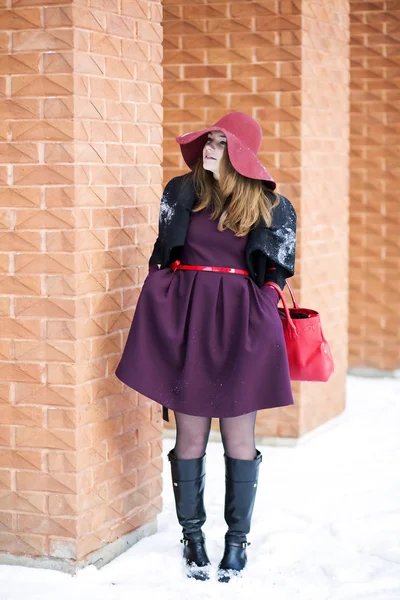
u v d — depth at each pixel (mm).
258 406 4613
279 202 4824
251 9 7289
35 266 4609
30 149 4562
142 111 5098
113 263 4887
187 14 7441
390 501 6082
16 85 4555
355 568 4934
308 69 7355
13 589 4543
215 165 4727
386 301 10094
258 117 7355
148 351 4695
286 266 4773
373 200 10016
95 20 4637
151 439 5359
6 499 4766
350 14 9852
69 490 4688
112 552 5016
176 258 4867
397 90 9812
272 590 4656
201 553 4898
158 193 5309
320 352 4898
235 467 4855
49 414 4664
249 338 4625
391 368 10148
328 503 6043
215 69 7430
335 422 8211
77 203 4551
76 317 4594
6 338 4684
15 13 4523
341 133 8180
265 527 5543
